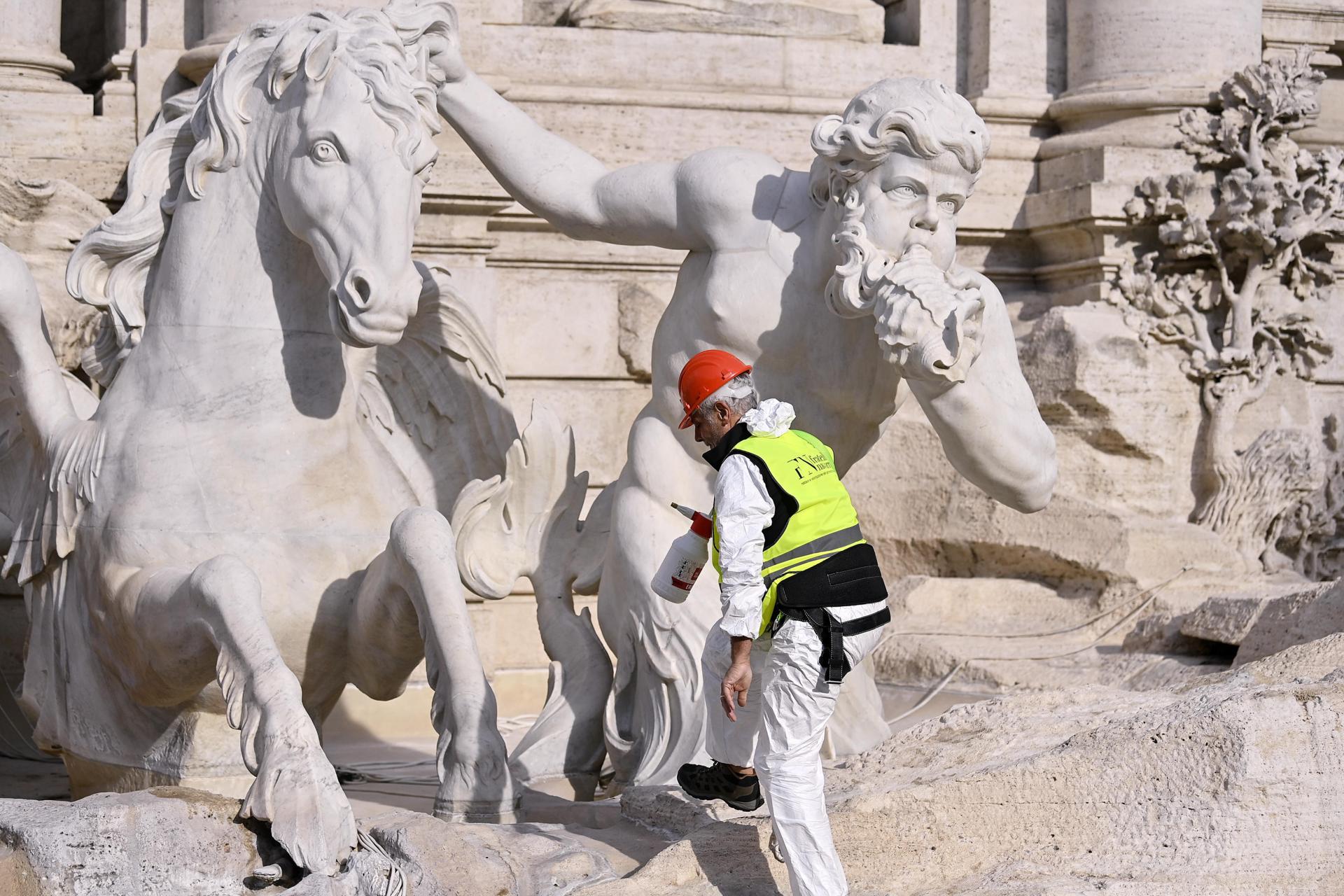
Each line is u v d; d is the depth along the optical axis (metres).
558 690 16.03
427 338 16.36
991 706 14.64
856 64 26.69
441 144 23.52
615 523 15.40
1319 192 25.53
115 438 14.20
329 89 13.47
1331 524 24.44
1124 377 24.23
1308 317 25.61
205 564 12.77
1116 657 20.61
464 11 24.62
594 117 25.06
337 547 14.13
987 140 13.61
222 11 23.42
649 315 24.56
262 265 14.10
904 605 22.94
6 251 15.14
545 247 24.53
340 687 14.78
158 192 14.65
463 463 16.67
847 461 15.27
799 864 10.97
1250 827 11.59
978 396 13.85
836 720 15.23
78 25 26.62
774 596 10.92
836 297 13.67
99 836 10.95
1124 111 26.27
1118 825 11.84
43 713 15.27
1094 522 22.53
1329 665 13.73
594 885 11.47
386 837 11.93
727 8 26.11
